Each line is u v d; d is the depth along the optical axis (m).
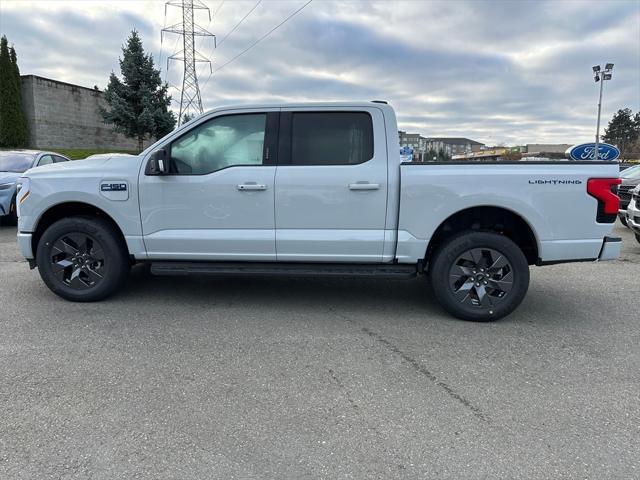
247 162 4.39
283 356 3.48
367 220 4.26
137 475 2.16
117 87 28.00
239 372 3.21
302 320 4.29
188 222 4.43
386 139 4.27
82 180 4.48
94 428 2.52
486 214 4.42
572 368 3.33
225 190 4.33
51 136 29.42
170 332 3.94
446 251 4.21
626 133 82.50
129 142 34.97
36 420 2.59
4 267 6.28
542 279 6.09
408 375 3.19
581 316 4.51
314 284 5.57
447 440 2.45
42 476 2.14
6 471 2.17
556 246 4.15
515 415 2.70
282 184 4.27
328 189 4.24
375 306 4.75
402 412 2.72
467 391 2.98
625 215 9.60
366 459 2.29
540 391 2.99
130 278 5.72
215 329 4.02
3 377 3.09
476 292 4.25
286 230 4.34
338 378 3.13
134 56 27.81
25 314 4.35
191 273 4.53
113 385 3.00
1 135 27.09
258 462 2.26
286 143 4.35
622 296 5.25
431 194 4.16
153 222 4.46
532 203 4.09
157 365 3.30
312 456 2.31
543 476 2.18
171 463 2.25
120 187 4.43
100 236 4.54
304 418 2.64
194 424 2.57
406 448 2.38
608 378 3.18
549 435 2.51
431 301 4.94
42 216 4.69
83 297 4.66
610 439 2.47
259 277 5.88
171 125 29.48
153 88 28.86
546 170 4.08
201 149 4.43
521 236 4.50
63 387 2.96
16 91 27.39
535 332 4.05
